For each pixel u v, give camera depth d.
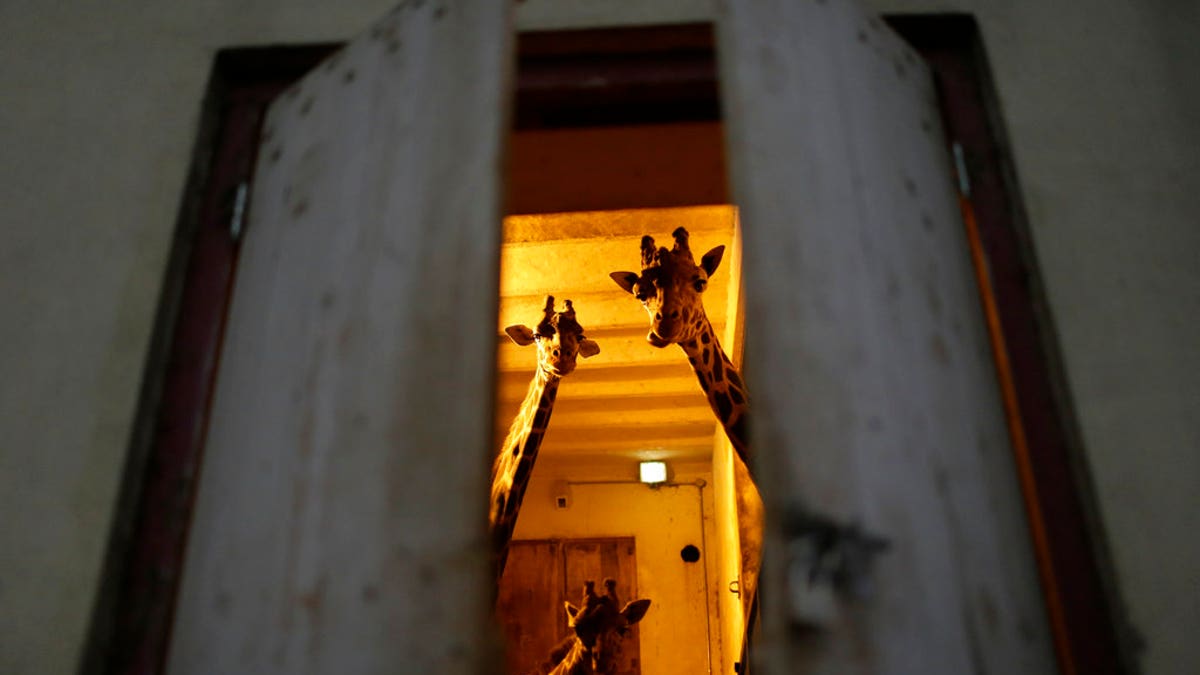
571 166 1.79
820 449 0.90
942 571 0.94
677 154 1.75
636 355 4.60
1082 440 1.24
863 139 1.18
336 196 1.27
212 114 1.58
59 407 1.32
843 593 0.84
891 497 0.92
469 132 1.13
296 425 1.13
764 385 0.91
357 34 1.58
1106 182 1.43
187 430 1.33
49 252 1.45
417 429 1.00
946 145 1.43
